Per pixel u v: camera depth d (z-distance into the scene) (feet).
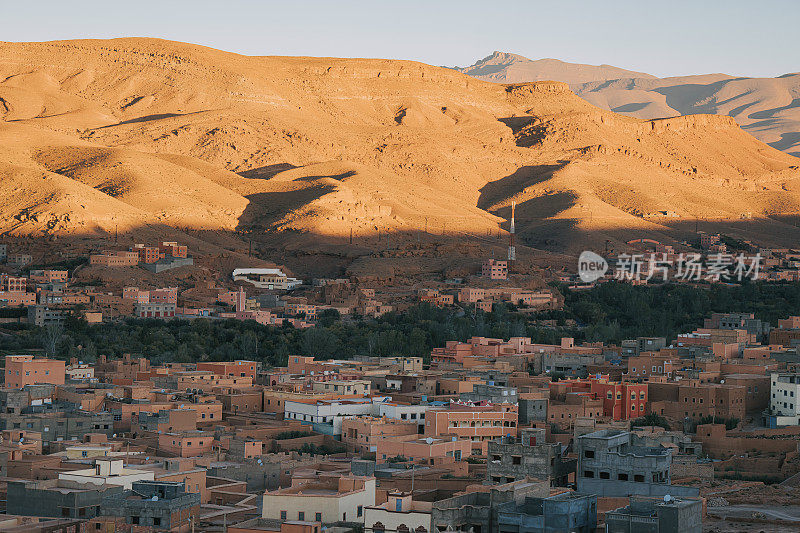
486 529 481.05
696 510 464.65
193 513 549.13
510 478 579.89
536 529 467.52
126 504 540.93
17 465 647.56
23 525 533.55
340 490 556.92
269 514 542.16
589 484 568.82
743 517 565.53
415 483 617.21
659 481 563.07
